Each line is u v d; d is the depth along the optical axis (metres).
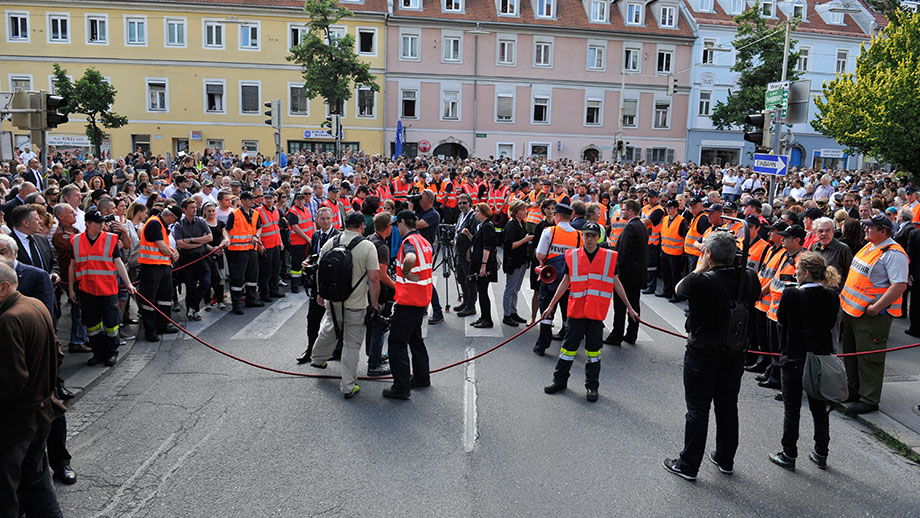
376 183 16.25
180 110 40.06
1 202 10.09
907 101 23.25
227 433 5.91
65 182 13.51
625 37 44.44
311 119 41.38
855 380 6.81
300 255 12.31
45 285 5.28
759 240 9.07
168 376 7.50
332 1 33.66
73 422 6.16
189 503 4.71
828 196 19.83
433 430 6.00
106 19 38.88
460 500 4.77
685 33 45.25
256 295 11.35
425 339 9.16
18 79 38.91
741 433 6.18
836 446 5.96
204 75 39.97
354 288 6.70
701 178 25.34
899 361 8.45
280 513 4.58
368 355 7.81
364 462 5.35
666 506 4.76
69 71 39.03
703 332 5.07
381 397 6.86
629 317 9.09
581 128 44.78
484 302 9.78
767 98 12.55
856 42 46.50
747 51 41.00
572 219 9.20
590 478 5.14
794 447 5.41
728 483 5.14
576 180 18.33
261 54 40.19
